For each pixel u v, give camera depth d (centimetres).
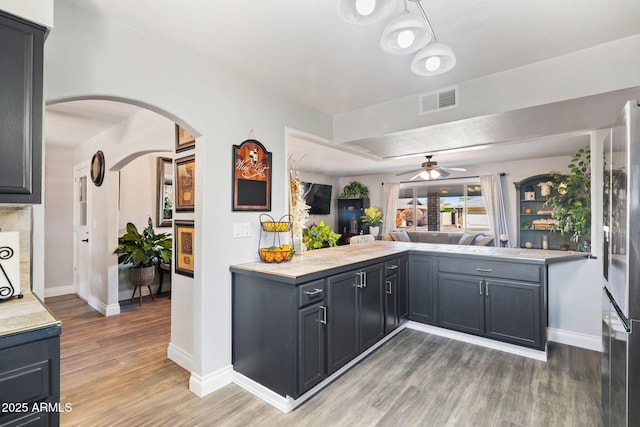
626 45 194
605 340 179
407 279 335
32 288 157
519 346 275
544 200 584
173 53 204
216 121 227
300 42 200
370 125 314
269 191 265
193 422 189
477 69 235
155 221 505
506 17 172
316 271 210
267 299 212
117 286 400
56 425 115
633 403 133
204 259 219
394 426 184
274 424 187
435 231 739
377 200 830
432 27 181
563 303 302
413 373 244
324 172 794
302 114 303
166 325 359
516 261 271
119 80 179
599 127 282
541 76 223
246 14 171
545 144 473
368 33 189
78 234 484
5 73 120
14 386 107
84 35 166
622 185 143
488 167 669
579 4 161
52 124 365
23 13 123
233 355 236
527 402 206
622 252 142
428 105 277
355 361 258
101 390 224
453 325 306
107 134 388
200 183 221
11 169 121
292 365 196
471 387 225
